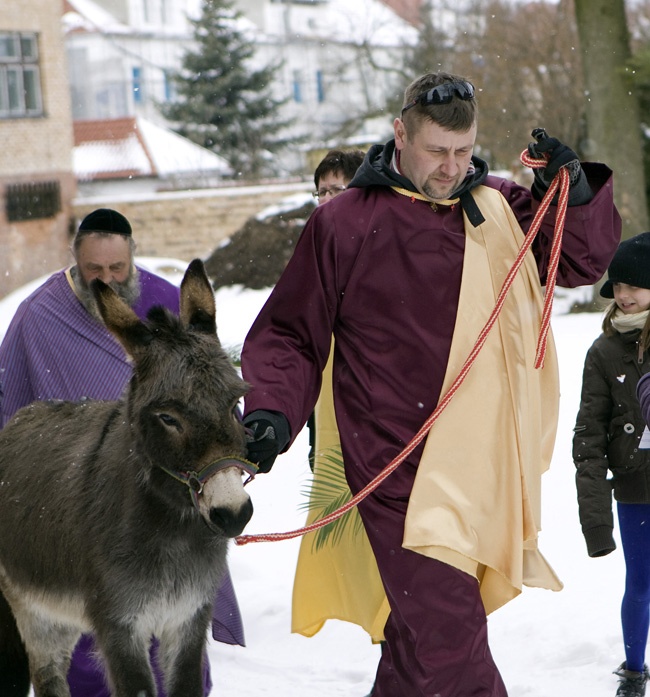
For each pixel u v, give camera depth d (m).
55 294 4.49
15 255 31.27
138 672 3.54
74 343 4.42
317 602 4.13
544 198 3.37
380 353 3.50
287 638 5.89
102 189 38.38
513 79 27.69
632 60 17.14
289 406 3.42
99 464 3.73
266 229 23.16
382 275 3.47
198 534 3.53
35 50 32.03
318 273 3.50
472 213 3.50
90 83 52.88
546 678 4.84
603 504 4.56
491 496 3.40
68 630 4.18
